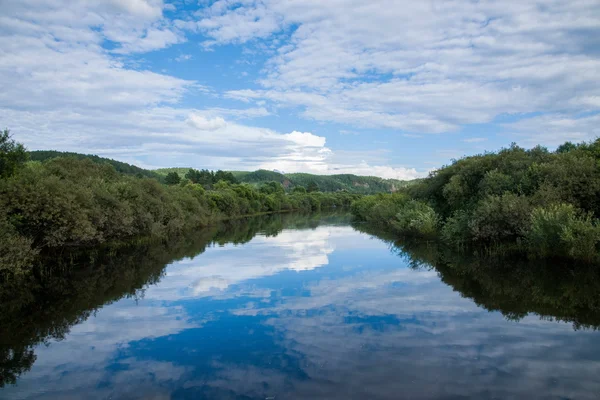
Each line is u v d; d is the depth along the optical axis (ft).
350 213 311.68
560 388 23.18
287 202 361.71
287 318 38.81
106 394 24.41
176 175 327.67
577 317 35.88
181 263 74.64
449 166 111.96
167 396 23.81
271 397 23.07
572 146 104.58
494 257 68.23
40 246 70.54
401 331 33.78
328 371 26.37
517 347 29.43
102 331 36.76
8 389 25.38
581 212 63.62
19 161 77.46
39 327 38.45
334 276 59.47
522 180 75.51
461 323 35.40
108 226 86.28
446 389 23.35
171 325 37.96
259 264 72.13
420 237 106.63
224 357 29.66
